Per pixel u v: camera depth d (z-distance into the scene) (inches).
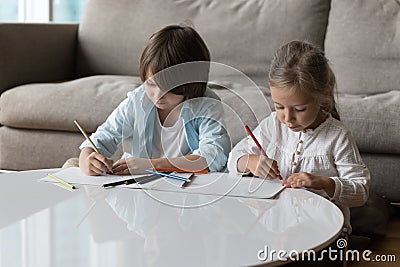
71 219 49.8
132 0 127.9
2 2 155.3
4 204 53.7
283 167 73.3
